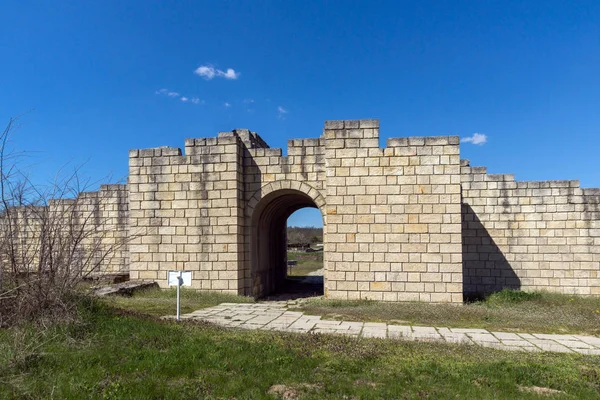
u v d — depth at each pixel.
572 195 16.86
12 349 6.43
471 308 12.84
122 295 13.77
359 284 14.42
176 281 10.33
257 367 6.59
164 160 15.91
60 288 8.13
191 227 15.61
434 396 5.69
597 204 16.70
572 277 16.72
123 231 19.61
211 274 15.40
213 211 15.50
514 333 10.05
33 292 7.95
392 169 14.45
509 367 6.86
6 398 5.23
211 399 5.51
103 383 5.83
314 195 15.48
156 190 15.91
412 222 14.26
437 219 14.14
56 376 5.93
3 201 7.71
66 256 8.39
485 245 17.39
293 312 12.11
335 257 14.59
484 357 7.64
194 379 6.14
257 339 8.21
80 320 7.94
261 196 15.95
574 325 10.91
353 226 14.55
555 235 16.92
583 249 16.69
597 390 6.02
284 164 15.83
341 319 11.19
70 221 8.52
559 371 6.77
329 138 14.88
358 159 14.66
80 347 7.11
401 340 8.77
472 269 17.45
